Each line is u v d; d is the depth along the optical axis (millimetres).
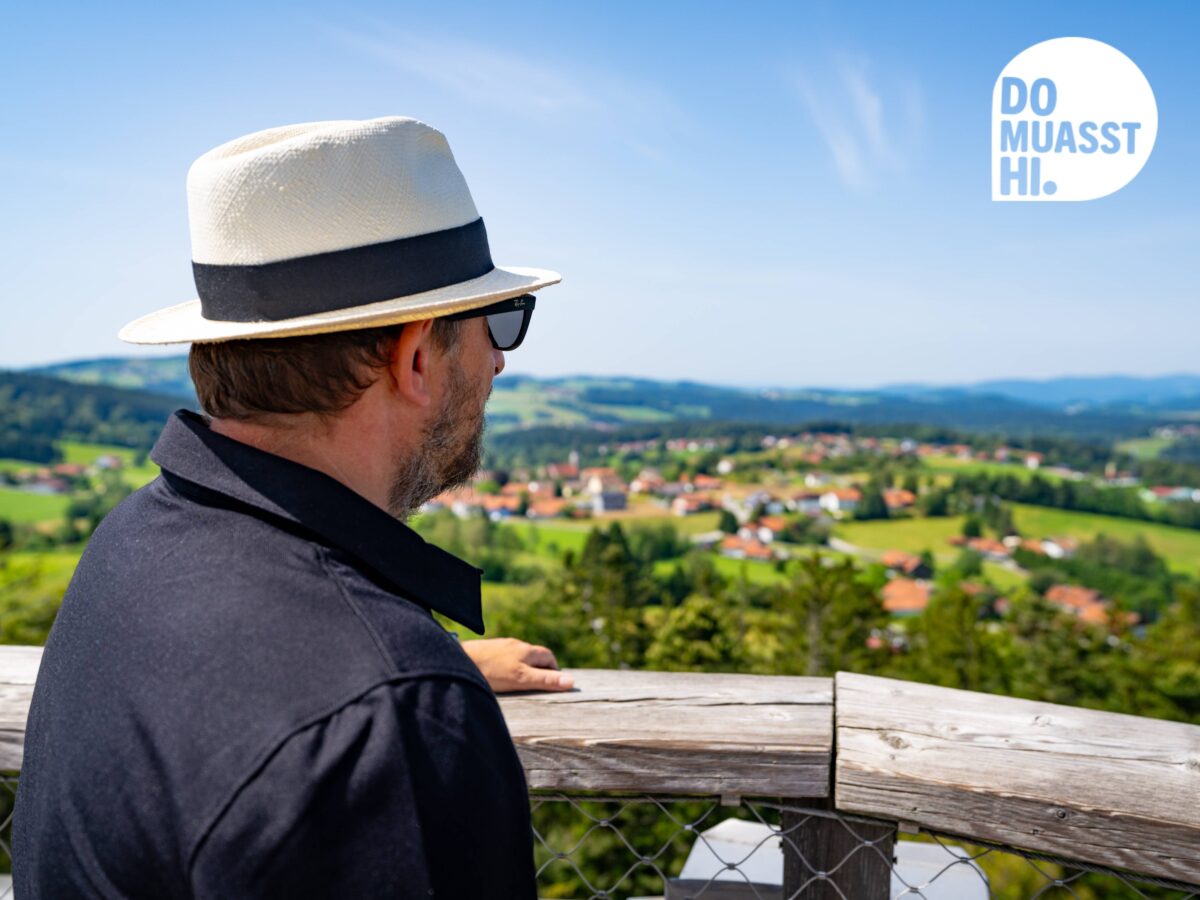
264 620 671
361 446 804
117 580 752
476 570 832
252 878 598
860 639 40812
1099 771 976
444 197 830
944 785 994
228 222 779
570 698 1142
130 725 670
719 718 1100
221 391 787
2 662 1305
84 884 678
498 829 652
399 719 625
